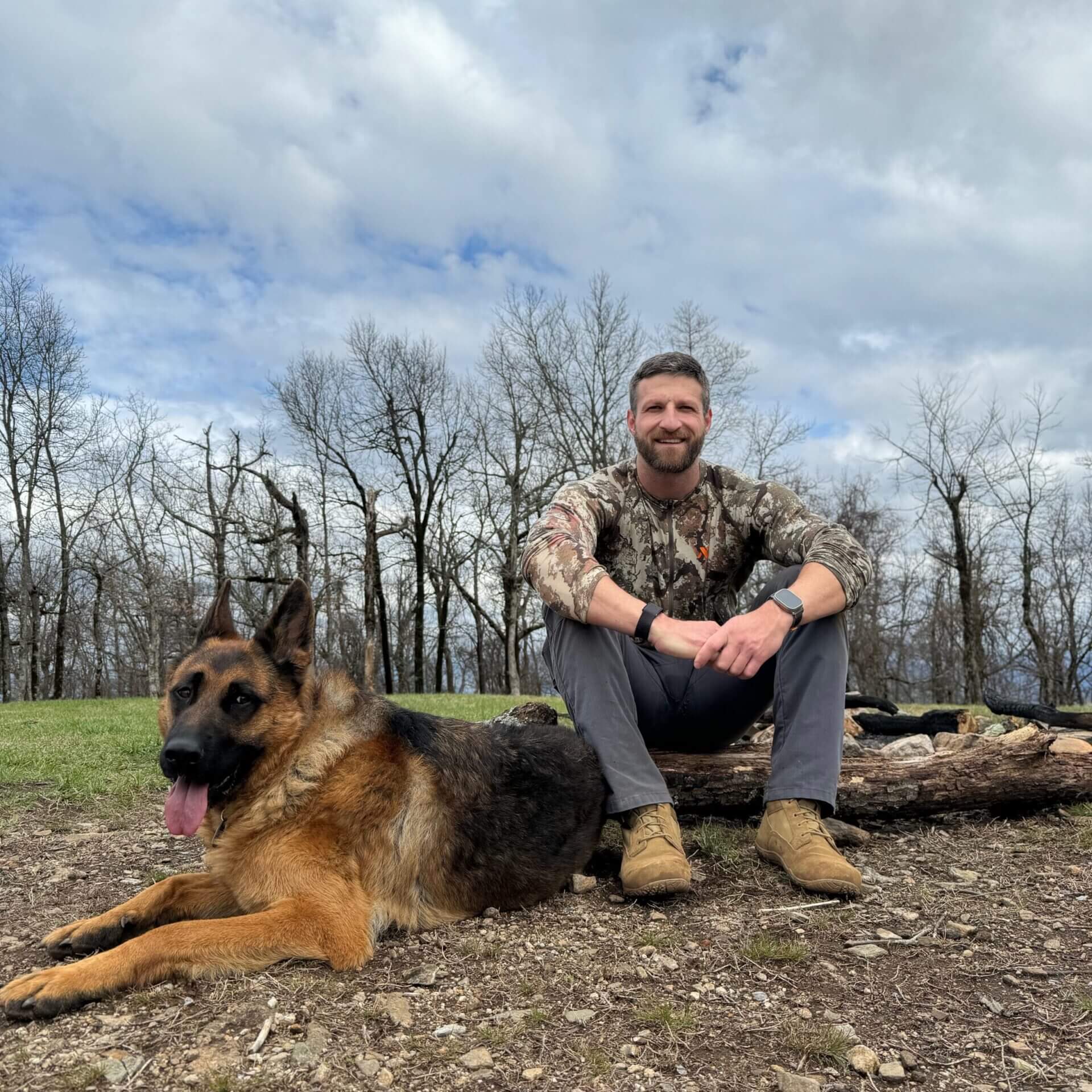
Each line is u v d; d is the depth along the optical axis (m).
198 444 28.31
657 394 3.46
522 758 3.32
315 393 32.16
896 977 2.37
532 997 2.27
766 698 3.75
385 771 2.89
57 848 4.06
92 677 41.44
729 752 4.17
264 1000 2.23
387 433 33.16
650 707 3.77
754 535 3.74
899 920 2.80
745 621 2.89
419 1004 2.24
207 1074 1.86
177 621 29.94
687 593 3.73
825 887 2.97
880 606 39.47
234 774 2.77
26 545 29.28
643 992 2.29
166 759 2.67
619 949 2.61
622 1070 1.89
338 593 32.44
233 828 2.77
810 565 3.16
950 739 5.31
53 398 28.77
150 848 4.06
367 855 2.76
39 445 28.92
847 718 6.91
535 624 37.66
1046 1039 2.02
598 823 3.43
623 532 3.73
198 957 2.37
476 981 2.39
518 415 33.41
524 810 3.16
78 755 6.50
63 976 2.22
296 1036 2.04
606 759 3.25
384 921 2.73
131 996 2.26
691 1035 2.05
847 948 2.58
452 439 34.34
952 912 2.86
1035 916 2.82
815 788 3.16
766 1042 2.02
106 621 37.16
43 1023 2.14
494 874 3.02
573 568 3.19
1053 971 2.39
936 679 38.97
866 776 3.89
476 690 46.53
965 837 3.79
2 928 2.97
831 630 3.27
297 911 2.54
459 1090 1.81
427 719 3.25
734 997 2.26
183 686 2.87
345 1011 2.18
